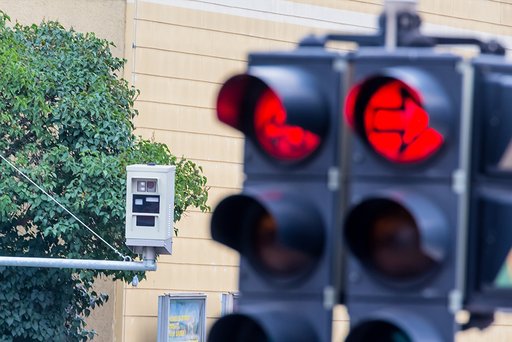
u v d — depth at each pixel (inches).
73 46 1560.0
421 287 328.8
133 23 1892.2
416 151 335.9
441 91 333.4
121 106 1583.4
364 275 332.8
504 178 334.0
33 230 1654.8
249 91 354.3
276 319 334.6
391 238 330.6
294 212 337.4
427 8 2207.2
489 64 336.5
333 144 342.3
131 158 1493.6
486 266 330.0
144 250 1230.3
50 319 1504.7
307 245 338.0
